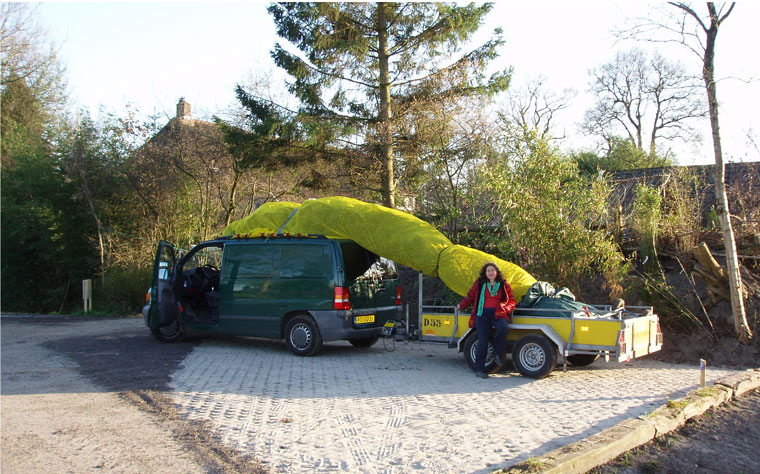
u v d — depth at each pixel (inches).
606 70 1285.7
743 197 437.4
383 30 622.5
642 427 200.5
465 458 175.8
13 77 973.8
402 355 382.3
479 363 303.3
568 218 391.2
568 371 323.0
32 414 230.8
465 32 590.6
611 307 338.0
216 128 696.4
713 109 339.6
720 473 179.2
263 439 196.7
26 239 691.4
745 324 336.5
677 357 351.3
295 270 373.1
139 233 700.7
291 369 326.3
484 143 539.8
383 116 614.9
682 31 341.1
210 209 729.6
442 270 345.7
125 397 259.0
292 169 661.3
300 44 616.7
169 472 167.8
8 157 791.1
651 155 1209.4
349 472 165.8
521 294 325.4
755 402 258.5
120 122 689.6
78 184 683.4
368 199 660.7
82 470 169.9
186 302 417.7
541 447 185.6
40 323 562.6
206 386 279.9
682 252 409.1
